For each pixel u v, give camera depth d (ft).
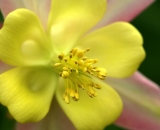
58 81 0.48
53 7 0.46
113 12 0.49
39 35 0.46
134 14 0.49
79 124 0.47
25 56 0.46
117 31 0.48
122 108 0.48
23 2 0.45
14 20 0.44
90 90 0.47
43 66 0.48
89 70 0.47
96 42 0.48
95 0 0.46
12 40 0.44
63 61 0.47
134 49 0.47
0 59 0.45
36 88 0.47
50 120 0.48
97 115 0.48
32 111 0.46
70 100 0.48
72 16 0.47
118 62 0.48
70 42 0.48
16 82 0.45
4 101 0.44
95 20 0.47
